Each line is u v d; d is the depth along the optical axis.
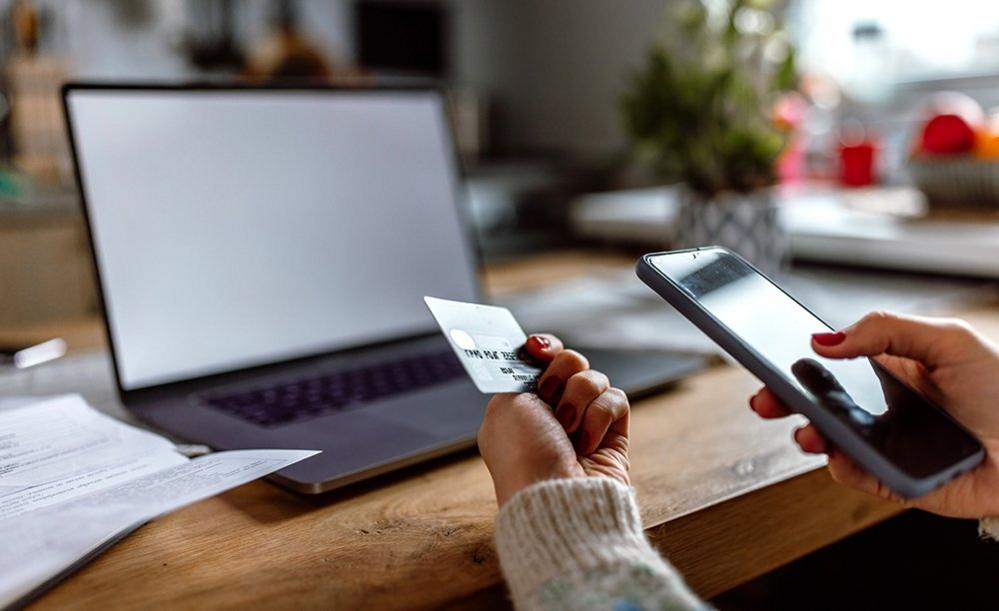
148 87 0.69
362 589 0.37
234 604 0.35
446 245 0.87
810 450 0.43
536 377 0.45
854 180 1.69
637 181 2.96
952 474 0.36
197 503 0.46
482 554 0.40
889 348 0.45
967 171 1.22
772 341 0.42
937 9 2.10
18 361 0.78
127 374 0.62
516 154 3.47
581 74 3.22
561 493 0.37
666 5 2.83
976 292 1.04
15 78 2.39
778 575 0.93
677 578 0.35
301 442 0.51
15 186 2.12
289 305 0.73
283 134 0.76
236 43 3.01
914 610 0.83
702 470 0.50
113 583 0.37
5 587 0.34
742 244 0.98
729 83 0.96
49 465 0.47
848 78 2.24
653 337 0.83
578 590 0.33
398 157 0.85
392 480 0.49
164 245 0.67
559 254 1.46
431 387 0.64
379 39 3.34
